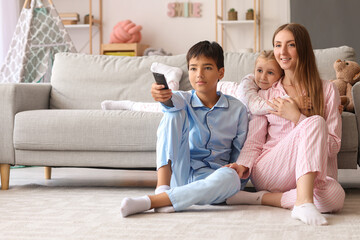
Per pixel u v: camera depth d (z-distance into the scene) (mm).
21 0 5594
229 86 2480
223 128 1999
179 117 1859
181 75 2898
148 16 6133
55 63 3129
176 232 1444
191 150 2008
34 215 1745
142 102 2842
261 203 1877
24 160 2506
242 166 1882
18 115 2506
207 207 1847
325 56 2703
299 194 1632
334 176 1953
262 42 5922
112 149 2381
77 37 6223
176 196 1732
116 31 5691
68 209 1867
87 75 3025
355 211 1771
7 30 5102
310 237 1362
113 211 1809
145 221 1601
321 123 1708
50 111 2516
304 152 1664
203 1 6004
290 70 1968
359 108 2176
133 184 2766
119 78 2990
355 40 5195
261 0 5906
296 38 1908
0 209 1884
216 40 5719
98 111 2463
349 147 2174
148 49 5562
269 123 2002
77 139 2408
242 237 1379
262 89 2086
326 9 5250
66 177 3158
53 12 3922
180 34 6074
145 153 2369
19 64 3984
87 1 6215
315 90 1902
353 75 2518
